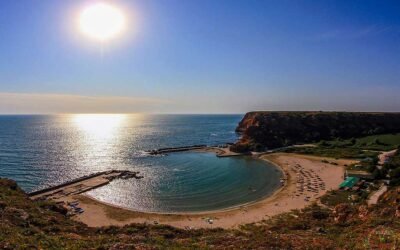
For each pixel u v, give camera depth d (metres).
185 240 29.62
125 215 54.09
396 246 20.66
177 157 116.75
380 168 78.19
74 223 38.94
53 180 81.12
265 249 23.47
